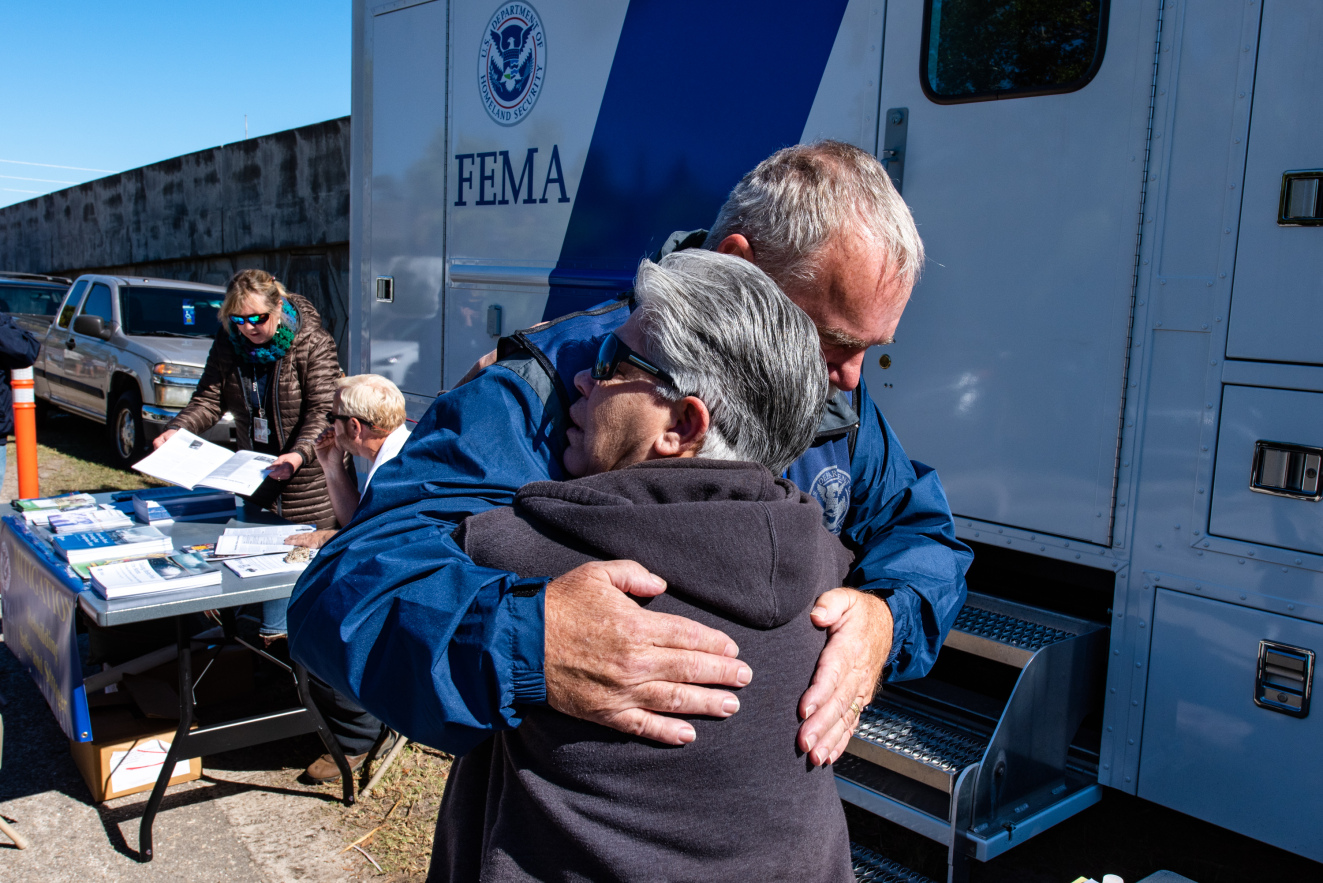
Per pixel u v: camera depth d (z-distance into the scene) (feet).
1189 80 6.93
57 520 10.55
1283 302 6.55
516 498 3.41
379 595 3.22
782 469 3.52
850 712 3.50
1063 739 7.63
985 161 8.01
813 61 9.04
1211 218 6.86
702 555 3.05
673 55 10.15
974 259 8.13
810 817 3.27
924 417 8.54
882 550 5.05
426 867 9.03
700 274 3.37
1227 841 8.61
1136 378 7.29
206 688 11.42
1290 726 6.65
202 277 45.98
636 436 3.37
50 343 29.53
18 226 73.26
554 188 11.63
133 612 8.14
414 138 14.06
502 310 12.55
